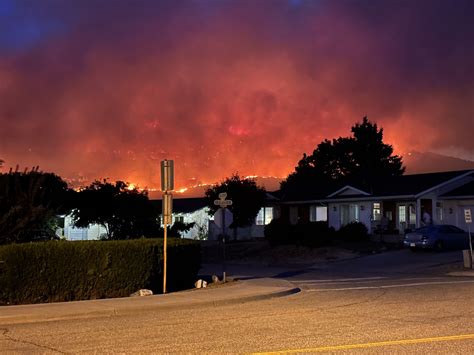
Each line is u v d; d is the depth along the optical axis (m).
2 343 10.77
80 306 15.05
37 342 10.80
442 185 43.59
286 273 28.36
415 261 32.19
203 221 59.09
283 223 42.94
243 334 11.15
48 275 17.06
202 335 11.14
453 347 9.56
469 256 27.55
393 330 11.27
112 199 43.22
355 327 11.70
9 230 19.52
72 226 49.97
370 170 80.38
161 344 10.30
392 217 46.50
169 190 18.92
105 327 12.44
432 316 13.01
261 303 16.47
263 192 51.97
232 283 21.41
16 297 16.61
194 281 21.59
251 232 56.25
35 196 21.67
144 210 43.94
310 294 18.64
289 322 12.58
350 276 26.08
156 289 19.38
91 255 17.75
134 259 18.50
